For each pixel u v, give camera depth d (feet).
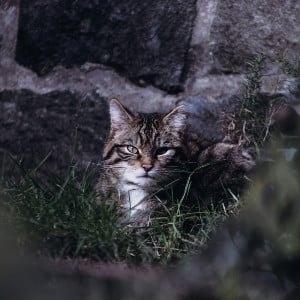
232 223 22.00
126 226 29.12
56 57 35.12
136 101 34.06
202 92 33.27
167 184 32.58
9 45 35.99
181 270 23.99
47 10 35.04
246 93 32.24
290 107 31.68
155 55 33.65
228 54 32.83
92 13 34.37
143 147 33.22
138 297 23.93
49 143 35.27
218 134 33.09
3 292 23.70
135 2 33.76
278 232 21.06
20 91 35.68
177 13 33.24
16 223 28.25
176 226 29.40
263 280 20.90
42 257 26.71
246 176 31.32
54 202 29.60
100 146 34.50
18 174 35.55
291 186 21.35
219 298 21.48
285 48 32.50
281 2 32.60
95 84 34.58
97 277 24.73
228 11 32.71
